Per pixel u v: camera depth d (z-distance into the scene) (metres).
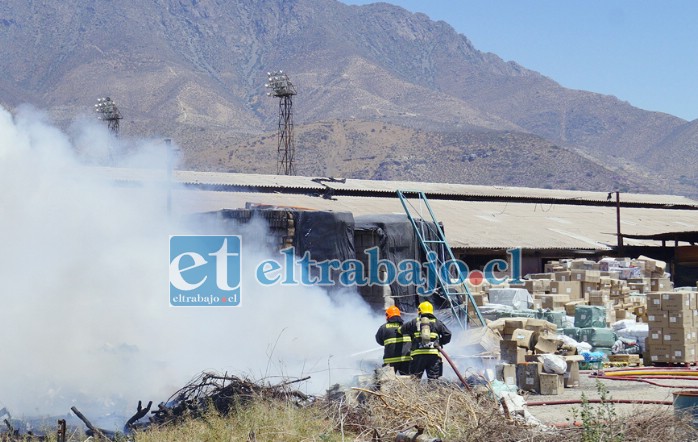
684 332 21.64
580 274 29.88
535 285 29.66
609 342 23.05
